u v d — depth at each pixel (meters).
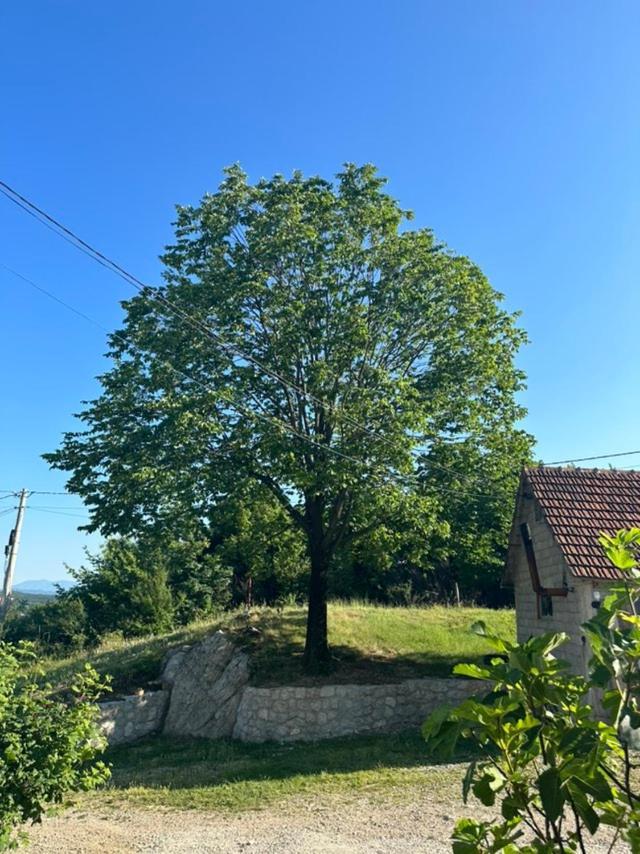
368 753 13.80
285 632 20.52
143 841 8.72
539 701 2.75
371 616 22.42
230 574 38.69
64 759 6.98
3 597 29.84
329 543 18.58
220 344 16.03
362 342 16.59
